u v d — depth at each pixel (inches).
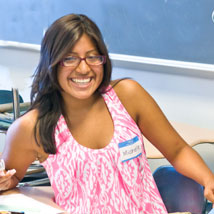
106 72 75.8
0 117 135.7
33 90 77.0
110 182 76.5
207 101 177.2
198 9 172.2
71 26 70.2
